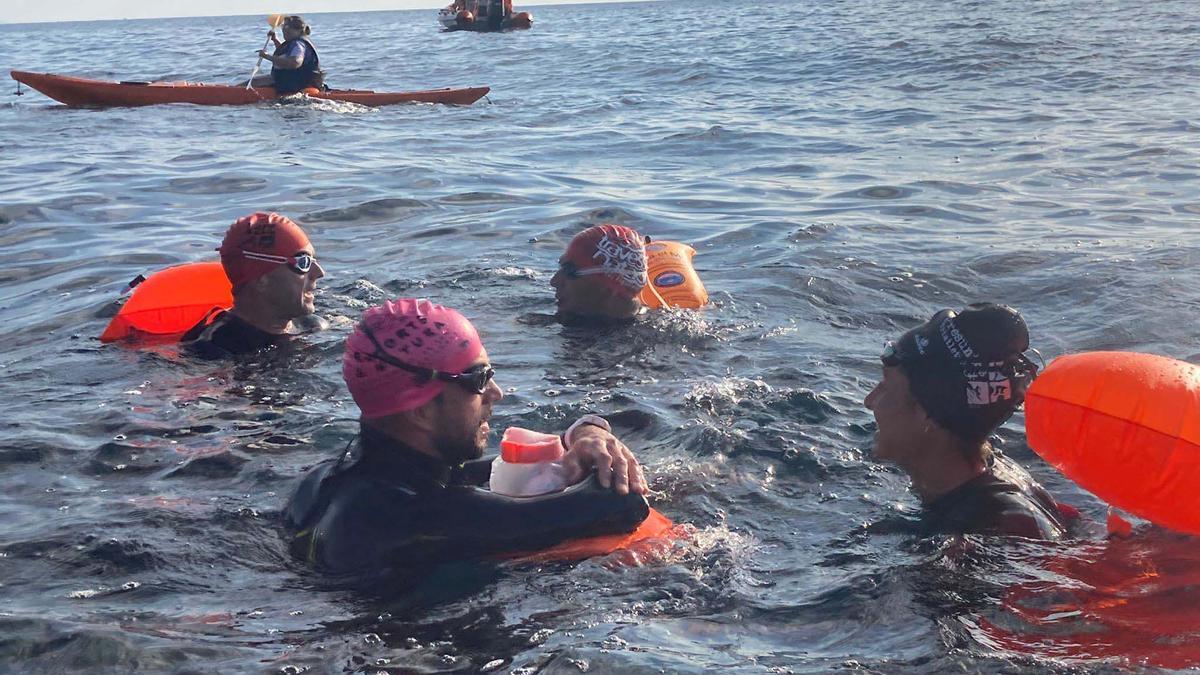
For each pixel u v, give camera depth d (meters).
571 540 3.53
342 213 9.94
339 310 6.77
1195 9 37.22
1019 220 9.11
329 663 2.96
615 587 3.34
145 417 5.00
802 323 6.33
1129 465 3.27
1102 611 3.11
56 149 14.48
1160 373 3.31
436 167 12.67
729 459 4.38
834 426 4.70
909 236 8.52
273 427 4.88
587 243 6.26
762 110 18.36
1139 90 18.58
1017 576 3.34
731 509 3.95
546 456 3.72
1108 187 10.57
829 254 7.89
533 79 26.30
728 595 3.29
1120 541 3.59
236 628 3.17
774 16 54.81
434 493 3.55
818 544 3.64
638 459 4.44
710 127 16.14
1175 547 3.52
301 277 6.08
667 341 6.01
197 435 4.79
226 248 6.05
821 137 14.89
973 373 3.57
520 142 15.20
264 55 19.78
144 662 2.98
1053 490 4.16
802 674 2.82
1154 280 6.89
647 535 3.61
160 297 6.27
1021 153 12.78
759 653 2.95
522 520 3.50
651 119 17.55
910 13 46.09
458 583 3.37
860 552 3.55
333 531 3.52
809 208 9.93
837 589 3.29
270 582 3.45
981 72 22.59
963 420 3.62
